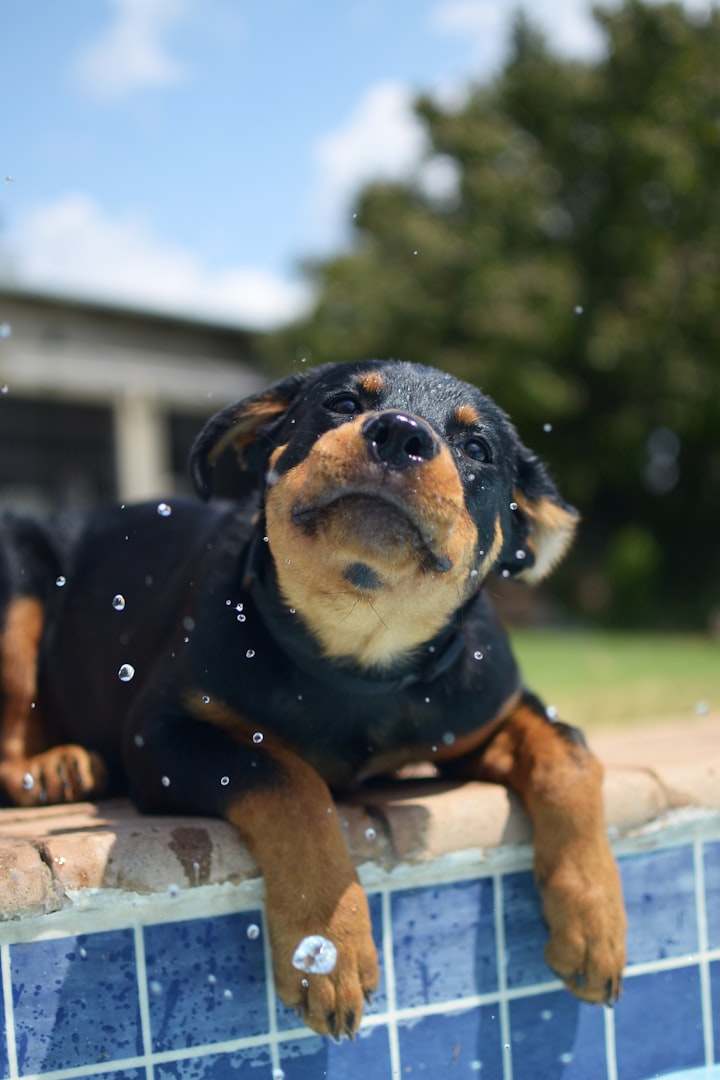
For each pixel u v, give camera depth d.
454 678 2.58
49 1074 1.99
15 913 1.96
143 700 2.64
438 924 2.32
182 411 19.69
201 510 3.40
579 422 17.78
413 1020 2.27
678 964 2.59
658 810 2.59
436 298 16.95
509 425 2.80
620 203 17.08
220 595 2.56
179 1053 2.08
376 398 2.47
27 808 2.88
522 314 16.50
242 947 2.14
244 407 2.70
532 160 17.64
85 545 3.53
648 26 16.73
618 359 16.61
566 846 2.33
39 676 3.37
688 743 3.47
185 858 2.10
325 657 2.43
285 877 2.07
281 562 2.30
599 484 18.22
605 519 19.11
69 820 2.43
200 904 2.11
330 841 2.11
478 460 2.55
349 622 2.34
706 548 18.58
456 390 2.60
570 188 17.39
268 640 2.47
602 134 16.97
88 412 19.08
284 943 2.05
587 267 17.31
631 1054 2.50
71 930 2.01
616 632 15.55
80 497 19.22
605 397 17.78
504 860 2.41
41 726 3.37
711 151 16.72
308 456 2.27
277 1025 2.14
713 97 16.91
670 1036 2.56
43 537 3.51
